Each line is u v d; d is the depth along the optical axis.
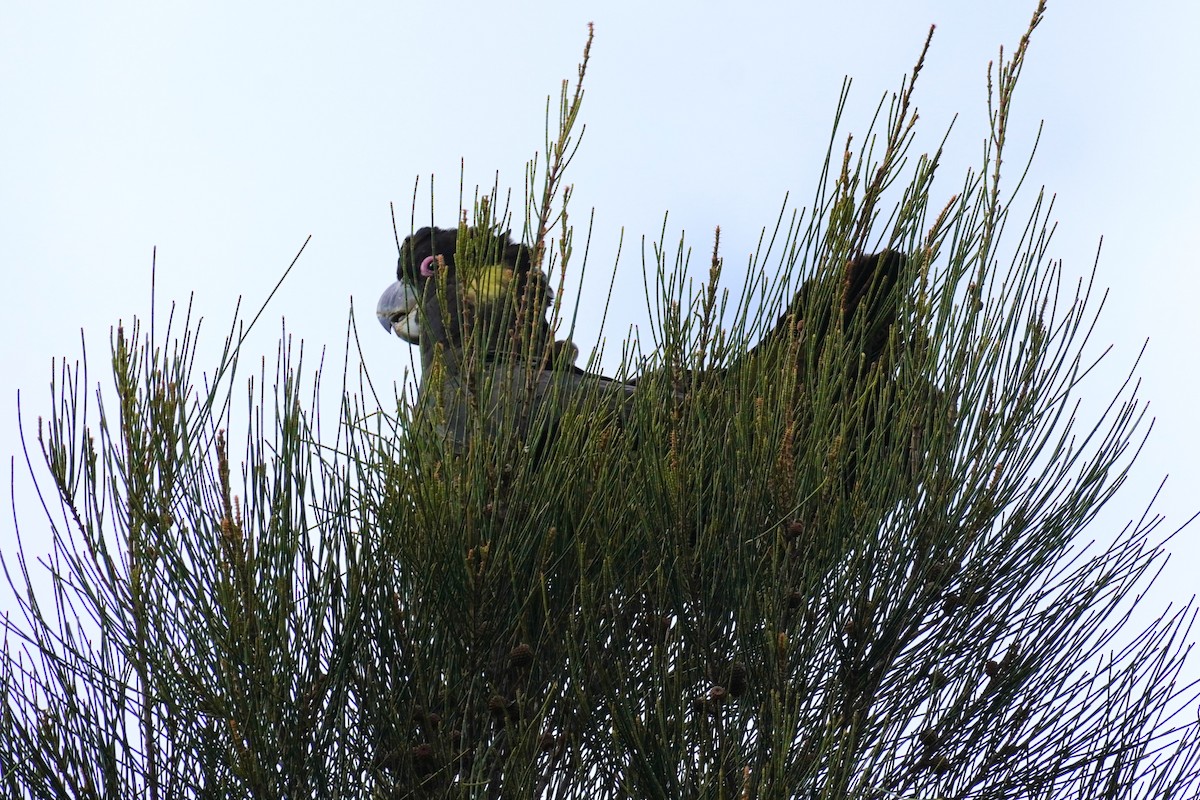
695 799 6.25
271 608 6.38
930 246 7.40
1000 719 7.03
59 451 6.30
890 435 7.46
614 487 7.28
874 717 7.08
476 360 7.16
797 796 6.34
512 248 8.02
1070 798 6.80
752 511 6.90
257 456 6.49
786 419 6.95
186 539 6.27
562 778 6.73
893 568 7.16
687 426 7.09
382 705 6.91
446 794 6.68
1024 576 7.31
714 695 6.55
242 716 6.27
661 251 7.28
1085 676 7.09
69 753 6.20
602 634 7.01
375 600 7.02
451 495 6.98
